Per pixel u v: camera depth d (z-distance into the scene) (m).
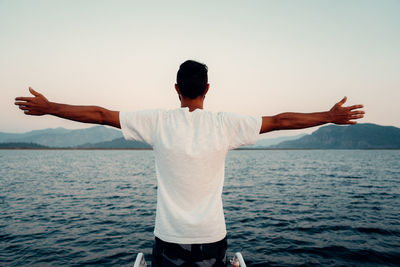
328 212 11.71
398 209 12.32
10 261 6.74
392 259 6.56
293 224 9.75
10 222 10.48
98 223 10.23
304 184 22.80
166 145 1.40
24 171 38.78
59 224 10.14
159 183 1.45
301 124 1.33
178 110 1.47
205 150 1.38
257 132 1.37
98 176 31.84
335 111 1.29
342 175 32.00
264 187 20.91
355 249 7.20
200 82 1.46
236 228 9.33
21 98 1.27
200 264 1.36
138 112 1.50
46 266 6.46
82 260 6.77
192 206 1.39
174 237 1.37
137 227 9.66
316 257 6.73
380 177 29.30
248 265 6.38
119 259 6.82
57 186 22.17
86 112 1.38
